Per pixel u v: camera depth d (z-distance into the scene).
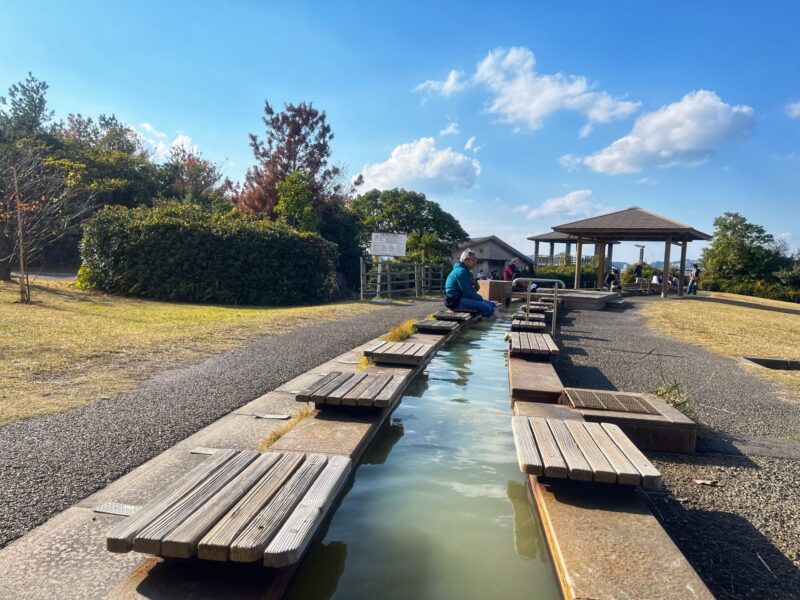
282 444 3.70
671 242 23.50
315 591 2.44
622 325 12.67
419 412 5.19
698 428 4.54
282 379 5.96
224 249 16.69
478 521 3.09
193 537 2.11
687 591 2.12
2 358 6.34
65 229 16.66
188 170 40.59
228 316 11.90
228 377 6.00
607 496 2.98
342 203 30.53
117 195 31.80
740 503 3.33
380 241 19.56
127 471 3.40
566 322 13.03
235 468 2.88
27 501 2.96
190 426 4.28
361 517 3.11
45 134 30.97
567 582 2.19
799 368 8.38
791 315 19.50
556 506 2.85
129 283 16.31
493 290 16.30
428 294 22.97
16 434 3.99
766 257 45.03
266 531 2.19
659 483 2.80
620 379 6.65
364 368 6.41
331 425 4.16
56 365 6.21
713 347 9.59
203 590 2.12
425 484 3.57
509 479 3.68
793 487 3.57
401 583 2.50
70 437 3.96
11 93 32.56
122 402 4.91
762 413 5.30
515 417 3.99
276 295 17.11
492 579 2.54
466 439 4.45
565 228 23.53
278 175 30.20
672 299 22.73
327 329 10.14
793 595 2.40
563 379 6.59
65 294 14.28
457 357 8.02
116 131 47.69
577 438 3.46
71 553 2.47
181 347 7.68
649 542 2.50
